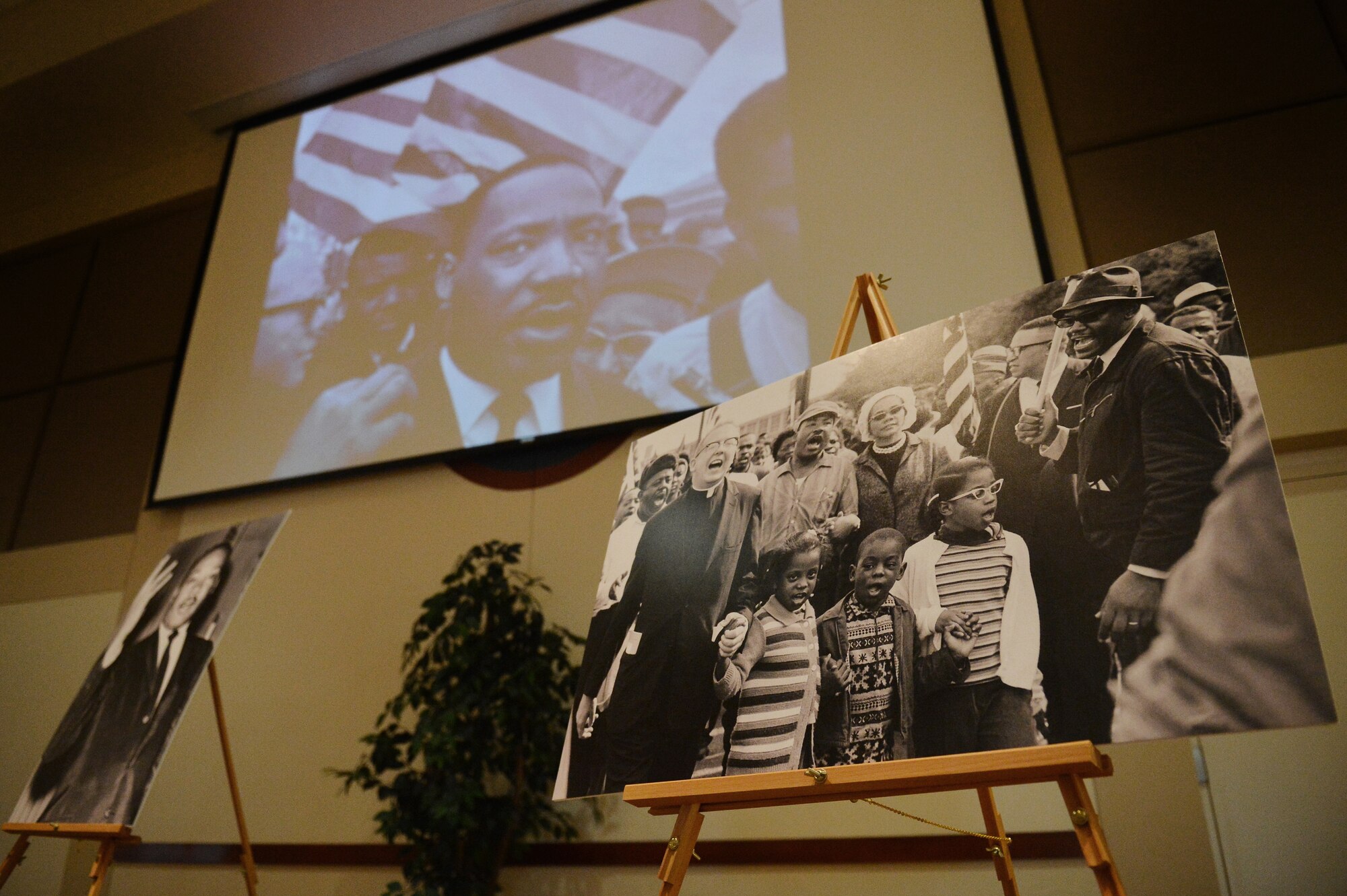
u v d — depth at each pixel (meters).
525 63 4.12
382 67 4.48
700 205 3.53
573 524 3.35
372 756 2.80
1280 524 1.08
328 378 3.96
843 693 1.33
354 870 3.19
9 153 5.05
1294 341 2.77
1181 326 1.29
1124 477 1.23
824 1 3.65
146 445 4.43
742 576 1.55
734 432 1.74
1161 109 3.14
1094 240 3.04
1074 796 1.08
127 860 3.53
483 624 3.08
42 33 4.64
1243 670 1.03
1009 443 1.37
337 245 4.22
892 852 2.60
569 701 2.88
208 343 4.30
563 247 3.72
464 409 3.64
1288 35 3.11
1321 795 2.47
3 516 4.59
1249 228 2.92
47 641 4.20
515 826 2.76
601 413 3.38
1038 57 3.34
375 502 3.72
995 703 1.18
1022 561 1.26
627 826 2.88
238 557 2.55
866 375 1.62
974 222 3.08
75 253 5.14
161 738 2.20
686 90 3.75
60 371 4.84
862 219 3.23
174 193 4.96
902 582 1.36
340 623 3.59
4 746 4.08
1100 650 1.14
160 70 4.54
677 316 3.40
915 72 3.37
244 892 3.31
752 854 2.73
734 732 1.40
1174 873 2.32
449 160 4.13
